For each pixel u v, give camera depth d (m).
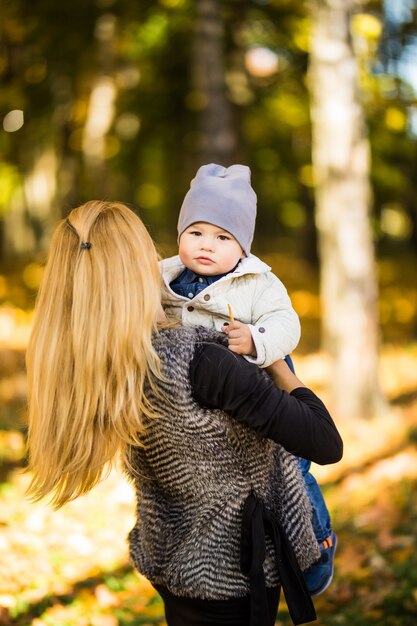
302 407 2.28
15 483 6.25
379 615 4.58
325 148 9.54
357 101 9.45
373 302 9.62
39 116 18.62
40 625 4.12
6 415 7.86
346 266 9.52
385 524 6.08
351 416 9.51
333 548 2.69
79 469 2.32
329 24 9.30
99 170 18.41
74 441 2.33
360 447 8.48
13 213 22.70
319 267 23.36
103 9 15.60
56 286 2.37
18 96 17.38
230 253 2.51
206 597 2.35
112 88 17.83
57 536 5.46
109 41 16.44
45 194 21.14
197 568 2.33
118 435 2.28
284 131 18.83
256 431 2.26
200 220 2.49
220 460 2.30
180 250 2.57
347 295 9.54
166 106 18.89
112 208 2.42
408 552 5.35
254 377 2.25
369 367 9.55
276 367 2.43
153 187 24.64
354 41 9.43
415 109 14.51
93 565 5.23
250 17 16.09
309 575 2.65
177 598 2.44
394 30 13.84
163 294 2.47
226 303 2.43
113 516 6.12
